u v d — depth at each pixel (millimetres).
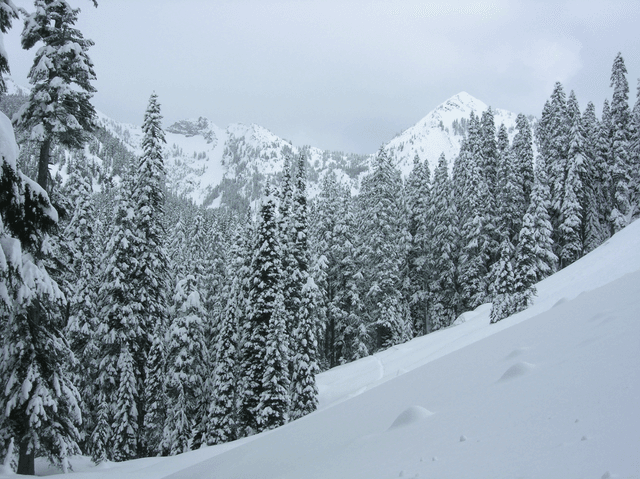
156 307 29094
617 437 2807
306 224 37125
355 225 50500
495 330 26109
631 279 9430
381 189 46156
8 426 15742
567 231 41906
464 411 5090
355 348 45188
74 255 29234
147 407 30781
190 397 30922
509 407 4473
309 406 29859
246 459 9188
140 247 28625
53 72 19812
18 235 11781
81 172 31234
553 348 6273
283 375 29219
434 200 49312
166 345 30500
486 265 45406
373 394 9898
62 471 19578
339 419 8820
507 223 45125
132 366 27109
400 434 5355
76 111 20109
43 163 19422
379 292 43125
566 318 8164
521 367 5645
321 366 48875
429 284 49469
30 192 11336
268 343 29188
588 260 31641
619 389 3654
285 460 7426
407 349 36875
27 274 14453
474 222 44406
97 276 31547
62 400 17062
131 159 31172
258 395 29797
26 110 19359
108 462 23344
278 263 30609
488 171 50250
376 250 44406
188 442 29000
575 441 3002
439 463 3584
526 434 3539
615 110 47906
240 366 31469
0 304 10562
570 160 43375
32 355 15891
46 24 20047
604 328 6008
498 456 3268
